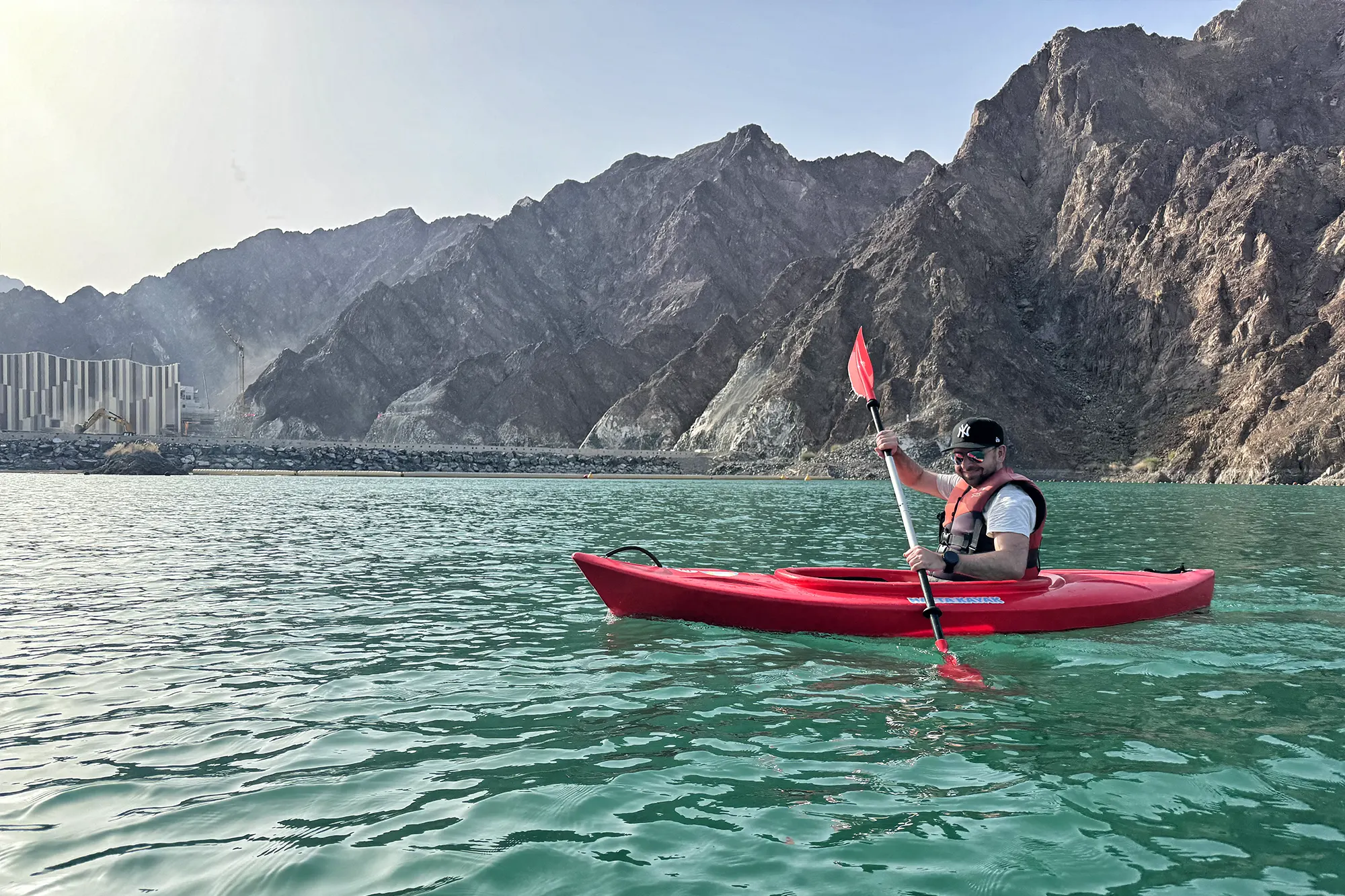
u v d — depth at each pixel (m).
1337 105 129.25
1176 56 142.75
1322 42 138.12
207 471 78.75
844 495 43.50
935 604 6.63
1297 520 23.77
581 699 5.31
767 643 6.85
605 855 3.12
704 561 12.77
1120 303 105.62
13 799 3.70
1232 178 104.19
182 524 20.33
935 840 3.23
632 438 136.50
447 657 6.46
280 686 5.64
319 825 3.40
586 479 81.81
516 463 94.00
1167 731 4.59
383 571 11.66
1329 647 6.59
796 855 3.11
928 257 115.75
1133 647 6.57
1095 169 124.62
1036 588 7.15
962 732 4.61
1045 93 145.25
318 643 7.01
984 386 98.06
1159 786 3.78
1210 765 4.06
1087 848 3.15
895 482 7.23
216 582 10.54
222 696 5.41
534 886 2.87
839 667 6.05
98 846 3.21
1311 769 4.00
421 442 162.12
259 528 19.23
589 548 14.72
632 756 4.25
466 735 4.61
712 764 4.12
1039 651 6.48
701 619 7.56
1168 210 108.00
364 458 88.62
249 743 4.48
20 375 171.38
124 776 3.98
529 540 16.47
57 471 79.38
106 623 7.85
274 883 2.89
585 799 3.67
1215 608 8.20
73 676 5.91
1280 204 97.00
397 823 3.43
